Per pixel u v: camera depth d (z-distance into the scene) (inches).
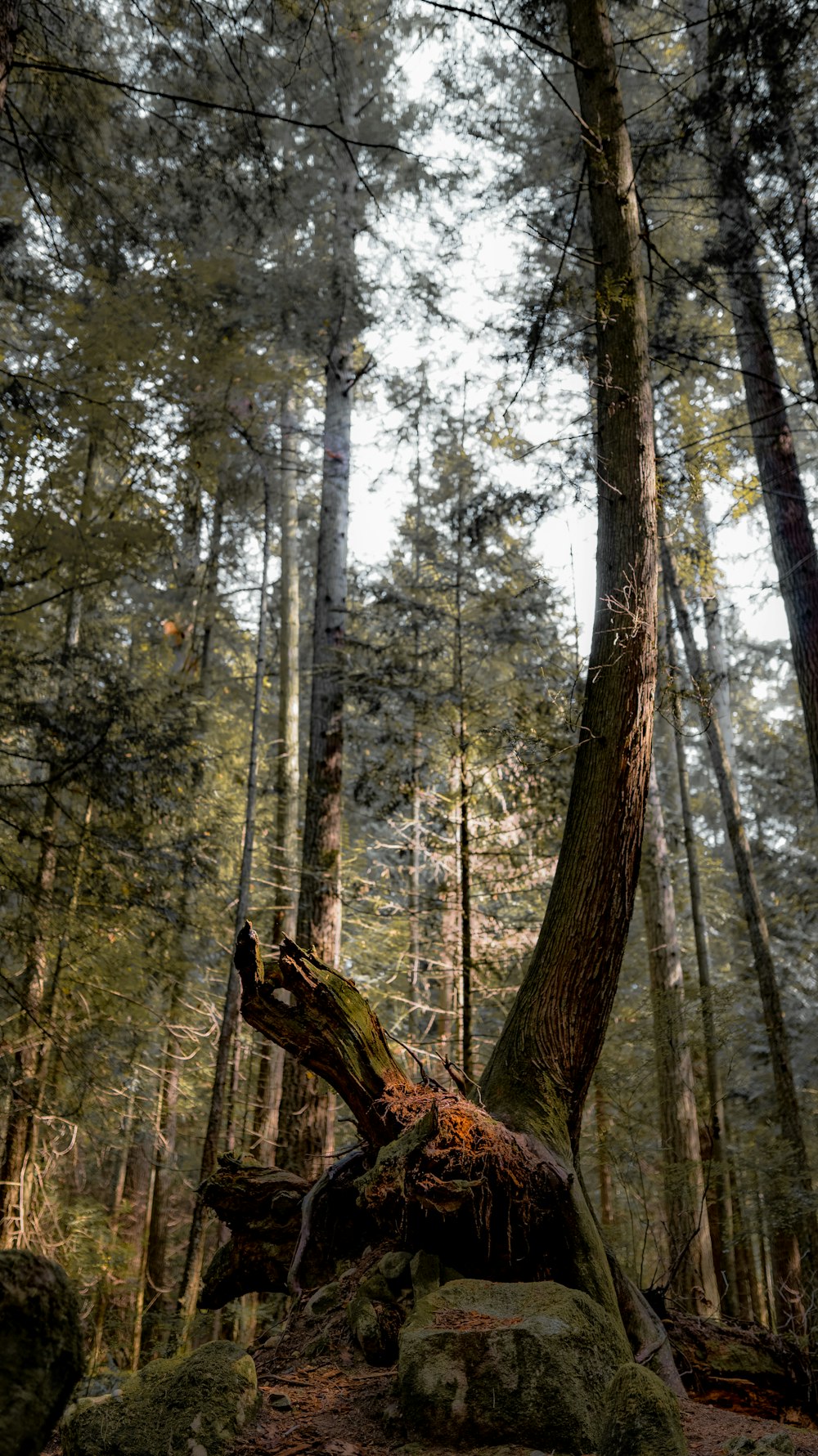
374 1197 171.8
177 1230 718.5
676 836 564.1
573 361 300.0
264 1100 542.0
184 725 395.9
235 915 447.5
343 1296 179.0
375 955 611.5
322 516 544.7
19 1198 409.4
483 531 394.0
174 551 466.3
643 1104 436.1
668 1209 403.5
